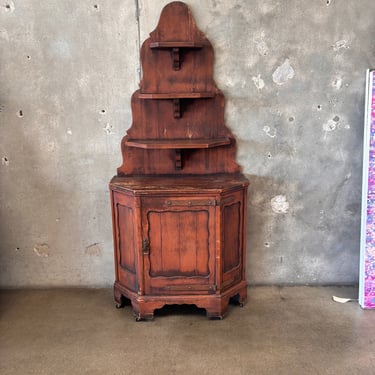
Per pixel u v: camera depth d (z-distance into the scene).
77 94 2.71
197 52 2.61
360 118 2.74
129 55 2.64
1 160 2.82
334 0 2.56
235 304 2.77
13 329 2.51
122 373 2.12
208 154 2.77
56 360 2.22
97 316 2.65
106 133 2.77
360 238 2.80
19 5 2.58
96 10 2.58
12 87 2.71
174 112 2.65
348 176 2.83
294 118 2.74
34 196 2.88
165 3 2.55
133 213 2.47
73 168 2.83
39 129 2.77
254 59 2.64
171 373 2.11
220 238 2.48
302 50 2.64
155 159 2.77
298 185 2.84
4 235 2.93
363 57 2.65
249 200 2.86
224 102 2.70
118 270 2.73
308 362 2.18
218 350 2.29
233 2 2.56
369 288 2.66
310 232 2.92
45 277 3.01
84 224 2.91
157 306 2.56
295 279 3.00
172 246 2.50
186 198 2.43
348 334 2.42
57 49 2.64
